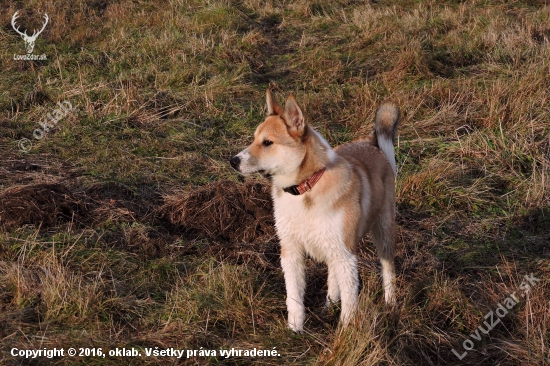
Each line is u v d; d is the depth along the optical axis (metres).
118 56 9.75
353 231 4.28
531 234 5.71
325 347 3.97
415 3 12.60
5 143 6.97
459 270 5.15
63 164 6.61
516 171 6.61
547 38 10.10
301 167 4.20
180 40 10.27
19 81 8.70
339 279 4.31
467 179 6.50
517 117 7.42
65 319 4.07
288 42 11.02
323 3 12.68
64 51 9.95
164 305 4.34
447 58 9.56
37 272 4.51
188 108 8.12
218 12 11.48
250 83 8.96
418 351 4.11
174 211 5.77
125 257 4.87
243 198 5.89
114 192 6.02
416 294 4.67
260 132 4.32
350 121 7.75
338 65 9.41
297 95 8.55
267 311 4.43
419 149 7.09
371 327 3.96
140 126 7.62
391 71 9.14
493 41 9.98
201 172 6.62
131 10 12.03
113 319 4.16
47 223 5.27
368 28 10.98
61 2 12.23
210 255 5.09
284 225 4.34
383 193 4.79
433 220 5.93
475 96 8.08
